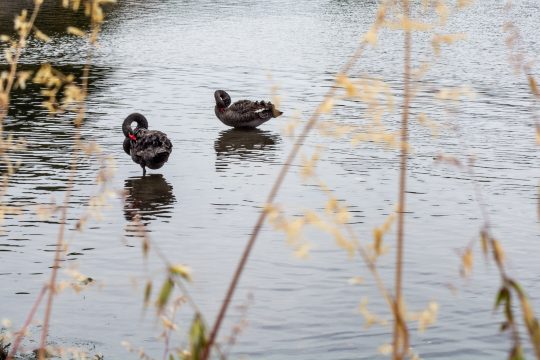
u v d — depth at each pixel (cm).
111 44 3941
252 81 3177
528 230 1593
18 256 1407
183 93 2941
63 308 1191
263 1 5900
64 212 522
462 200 1789
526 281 1309
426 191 1852
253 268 1373
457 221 1642
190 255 1441
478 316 1159
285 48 3959
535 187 1895
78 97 516
